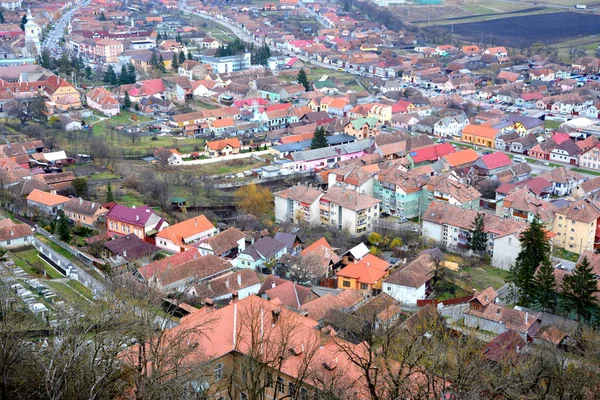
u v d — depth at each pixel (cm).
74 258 15850
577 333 12600
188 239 17638
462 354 8706
